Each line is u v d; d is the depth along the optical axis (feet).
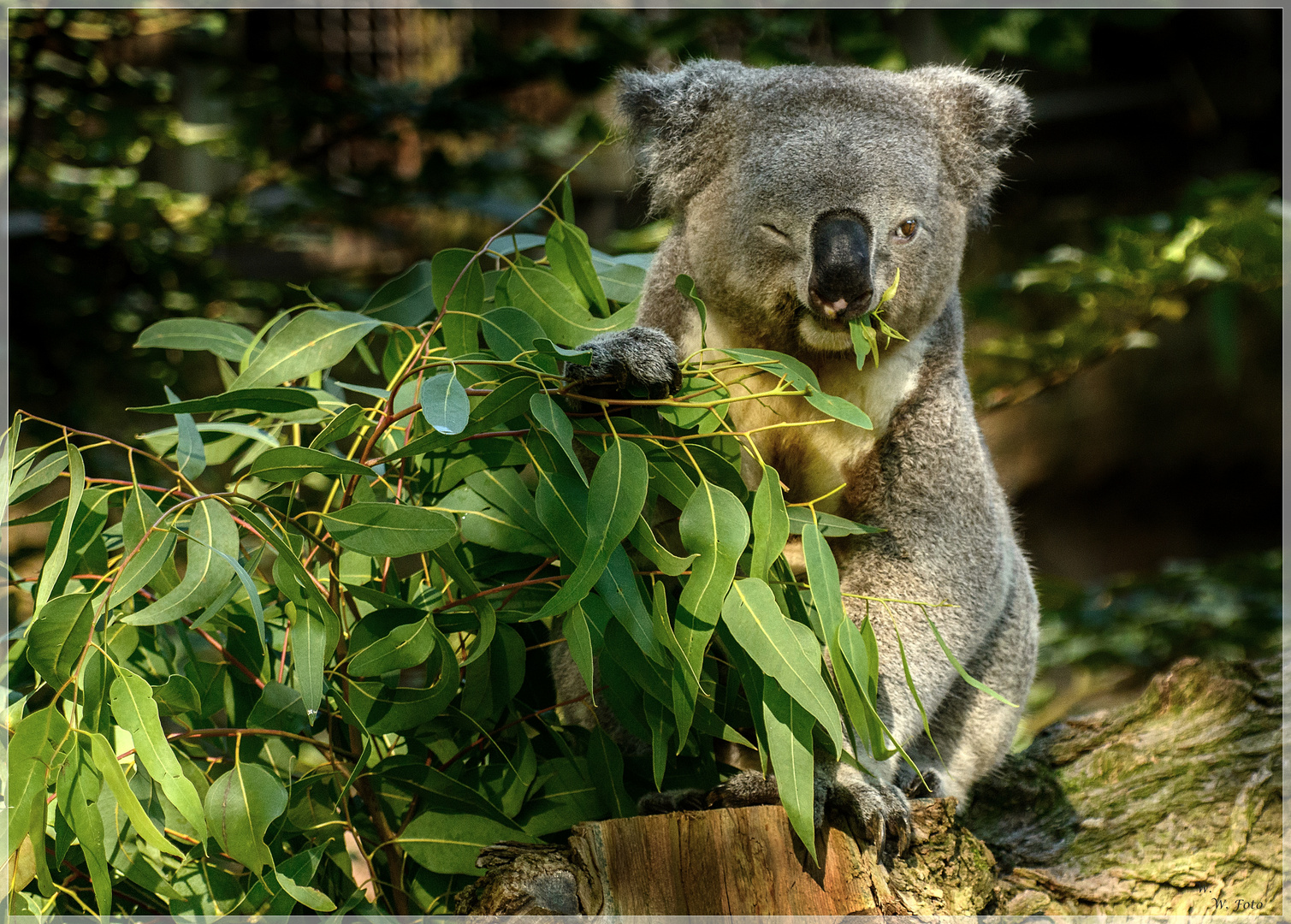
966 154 11.65
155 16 22.39
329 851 9.86
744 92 11.46
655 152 11.86
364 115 23.40
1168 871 11.74
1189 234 20.25
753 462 11.40
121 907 9.98
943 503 11.32
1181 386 39.93
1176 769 12.71
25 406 21.06
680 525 8.95
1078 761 13.43
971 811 13.42
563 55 23.12
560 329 11.14
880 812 9.18
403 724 9.40
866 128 10.62
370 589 9.24
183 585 8.30
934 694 11.01
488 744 10.63
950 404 11.58
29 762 8.06
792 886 8.87
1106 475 40.93
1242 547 41.39
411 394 10.57
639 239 21.91
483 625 9.30
